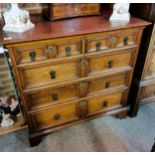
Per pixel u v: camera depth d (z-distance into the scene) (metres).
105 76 1.35
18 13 0.99
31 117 1.29
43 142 1.47
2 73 1.59
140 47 1.39
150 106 1.85
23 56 1.02
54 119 1.41
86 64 1.22
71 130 1.58
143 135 1.54
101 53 1.21
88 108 1.49
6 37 0.95
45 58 1.08
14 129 1.55
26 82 1.13
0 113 1.62
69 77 1.24
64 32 1.03
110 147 1.44
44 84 1.19
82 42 1.11
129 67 1.39
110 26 1.12
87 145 1.45
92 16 1.32
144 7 1.24
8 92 1.73
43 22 1.20
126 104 1.65
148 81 1.52
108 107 1.59
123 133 1.56
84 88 1.35
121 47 1.24
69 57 1.13
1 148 1.43
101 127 1.61
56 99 1.31
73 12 1.26
